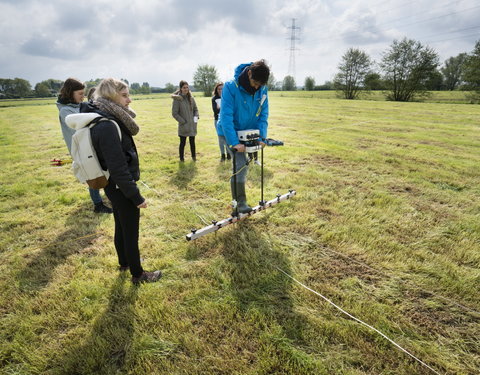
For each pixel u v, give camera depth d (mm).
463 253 2592
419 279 2266
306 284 2230
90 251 2715
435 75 37000
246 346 1709
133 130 1876
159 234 3014
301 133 8828
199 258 2574
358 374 1528
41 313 1962
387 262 2461
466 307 2004
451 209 3484
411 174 4730
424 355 1648
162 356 1654
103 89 1792
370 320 1882
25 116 19000
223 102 2717
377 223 3137
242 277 2266
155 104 29469
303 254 2609
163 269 2438
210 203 3773
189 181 4602
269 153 6227
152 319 1901
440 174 4711
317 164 5414
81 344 1735
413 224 3105
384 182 4406
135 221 2035
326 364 1593
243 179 3025
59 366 1621
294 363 1601
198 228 3117
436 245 2730
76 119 1695
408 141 7383
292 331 1800
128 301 2070
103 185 1842
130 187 1775
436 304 2016
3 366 1633
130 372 1559
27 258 2633
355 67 44281
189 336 1766
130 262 2121
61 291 2184
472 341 1746
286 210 3463
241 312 1959
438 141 7352
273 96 48719
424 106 20375
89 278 2320
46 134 10133
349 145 7027
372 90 47594
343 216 3320
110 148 1689
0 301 2104
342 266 2447
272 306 1999
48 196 4094
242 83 2568
